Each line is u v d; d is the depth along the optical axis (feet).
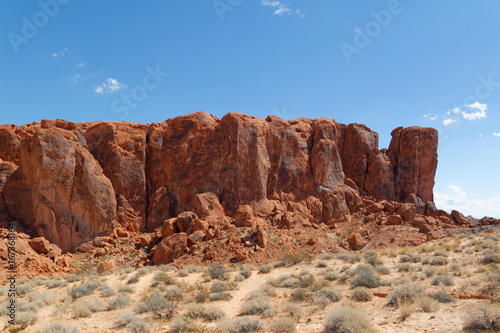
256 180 126.72
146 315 50.62
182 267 93.25
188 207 123.24
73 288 67.82
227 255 98.73
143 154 127.54
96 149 122.62
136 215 120.16
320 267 75.36
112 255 105.60
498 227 119.85
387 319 38.81
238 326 40.40
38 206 104.88
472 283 46.70
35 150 107.65
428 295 45.09
